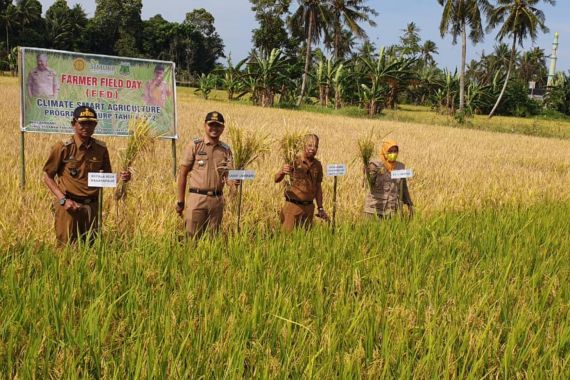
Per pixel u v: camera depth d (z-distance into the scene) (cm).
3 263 489
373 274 507
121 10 10562
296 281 478
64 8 10338
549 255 635
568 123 6306
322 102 5406
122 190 617
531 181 1335
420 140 2372
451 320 412
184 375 314
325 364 336
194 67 11456
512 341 372
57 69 907
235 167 653
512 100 7231
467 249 620
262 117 2894
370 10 5484
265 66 4919
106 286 433
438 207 894
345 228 654
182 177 634
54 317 375
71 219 575
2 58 9138
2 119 1753
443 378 340
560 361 371
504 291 474
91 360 336
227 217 716
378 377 335
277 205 825
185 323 380
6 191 762
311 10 5262
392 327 401
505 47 9794
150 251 527
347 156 1462
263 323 396
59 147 562
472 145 2381
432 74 6612
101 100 949
